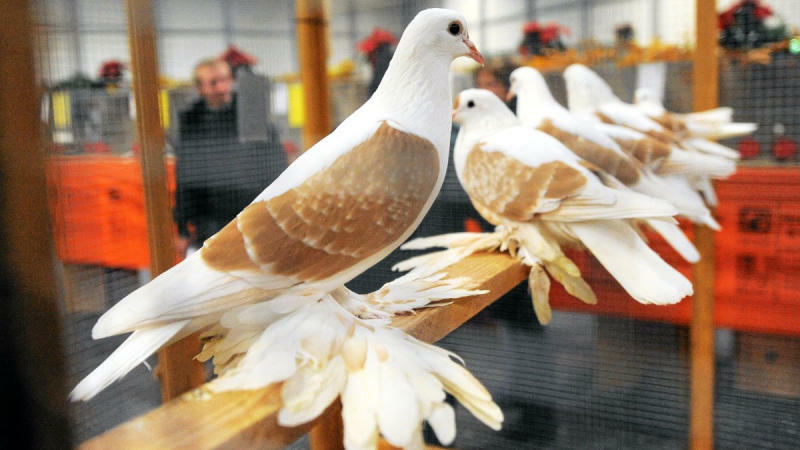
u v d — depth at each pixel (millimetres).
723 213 1100
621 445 1176
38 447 278
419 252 1117
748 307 1104
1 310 262
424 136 535
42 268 271
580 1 1167
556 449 1124
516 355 1274
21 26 251
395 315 598
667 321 1170
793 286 1060
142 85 376
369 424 412
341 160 498
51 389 279
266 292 472
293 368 437
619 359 1210
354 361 455
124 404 418
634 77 1201
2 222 258
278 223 472
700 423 1131
